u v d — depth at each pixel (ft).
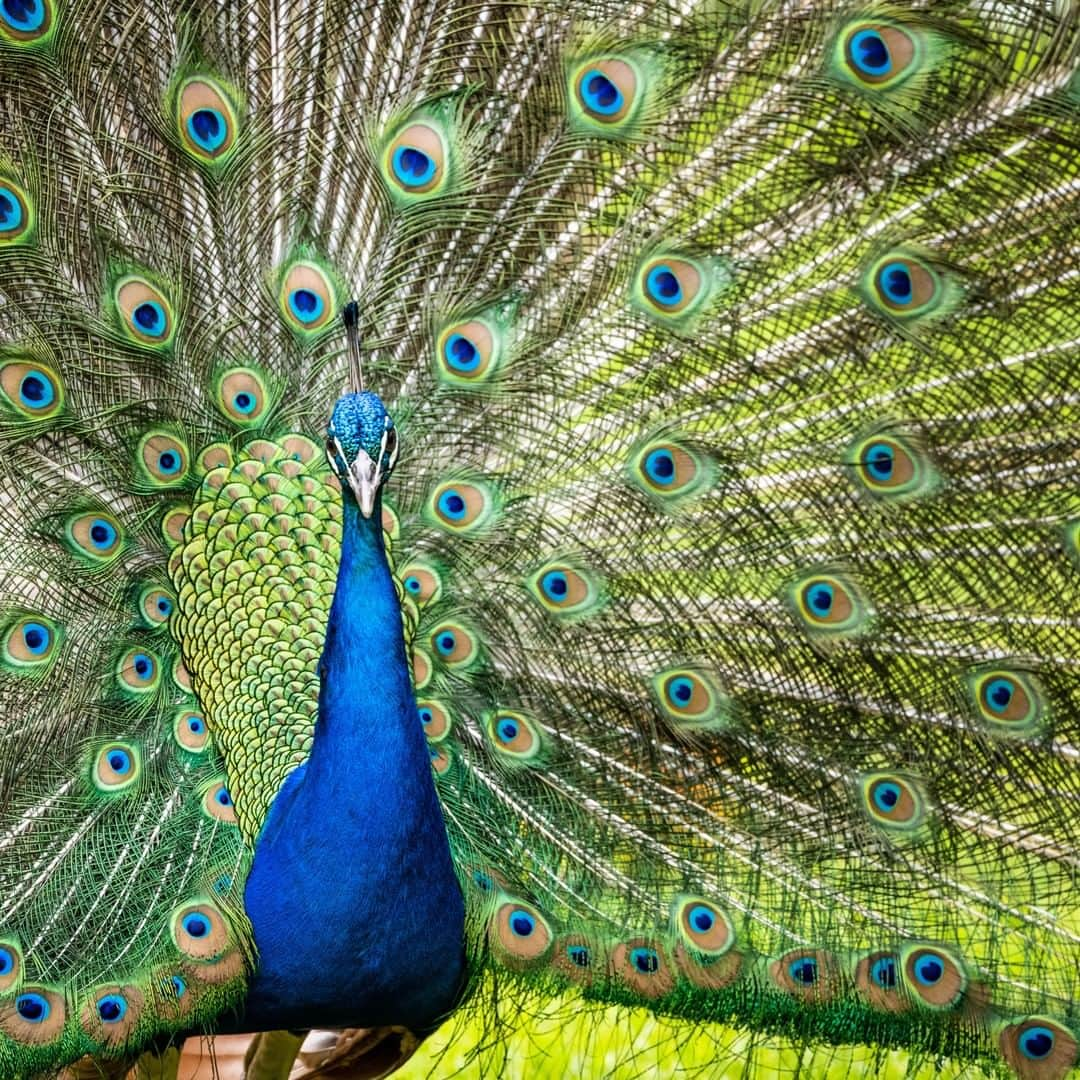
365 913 10.94
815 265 11.75
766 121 11.50
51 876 11.46
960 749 12.10
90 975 10.86
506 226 12.16
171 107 12.03
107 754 12.09
